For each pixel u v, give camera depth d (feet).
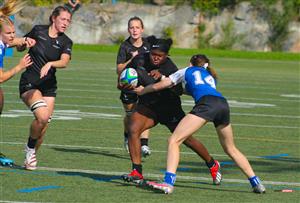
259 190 58.39
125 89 61.00
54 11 66.90
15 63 205.87
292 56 318.86
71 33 340.18
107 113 113.80
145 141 75.15
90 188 58.44
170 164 56.54
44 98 67.00
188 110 119.65
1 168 66.44
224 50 336.90
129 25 76.54
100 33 342.85
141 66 62.59
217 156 77.92
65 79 173.68
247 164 58.49
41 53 66.23
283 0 357.20
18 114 107.24
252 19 356.79
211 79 58.80
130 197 55.26
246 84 179.63
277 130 100.68
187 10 352.49
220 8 355.97
